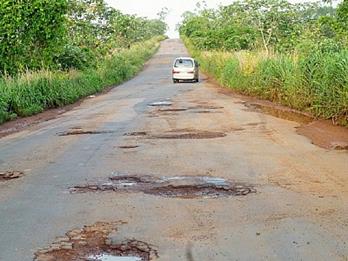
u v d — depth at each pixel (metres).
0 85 19.91
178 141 11.99
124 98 24.73
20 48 25.45
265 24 37.50
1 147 12.27
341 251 5.26
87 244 5.63
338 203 6.89
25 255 5.35
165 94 25.80
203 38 56.34
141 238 5.76
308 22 35.03
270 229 5.94
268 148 10.93
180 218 6.42
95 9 40.44
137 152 10.75
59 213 6.77
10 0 24.91
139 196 7.48
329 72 15.16
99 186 8.10
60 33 26.34
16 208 7.07
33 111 19.95
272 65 22.23
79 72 29.89
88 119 17.12
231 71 29.00
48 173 9.13
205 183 8.10
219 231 5.92
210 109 18.73
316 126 14.27
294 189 7.62
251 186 7.86
